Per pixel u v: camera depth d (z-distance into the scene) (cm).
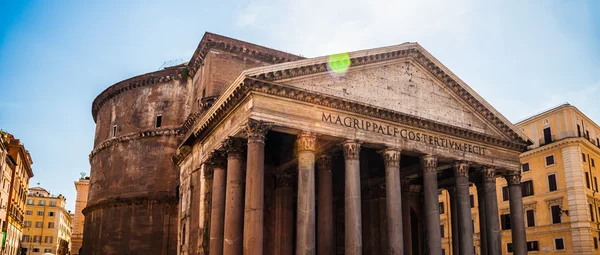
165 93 4500
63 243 13262
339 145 2872
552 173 4791
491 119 3444
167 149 4316
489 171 3378
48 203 12262
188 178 3669
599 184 4894
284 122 2556
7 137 6331
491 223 3284
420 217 4212
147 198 4219
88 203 5034
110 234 4341
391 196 2828
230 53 3797
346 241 2650
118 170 4497
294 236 3578
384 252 3719
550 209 4756
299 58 4025
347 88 2833
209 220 3152
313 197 2561
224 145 2777
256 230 2406
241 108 2645
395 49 3025
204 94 3791
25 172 8200
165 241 4091
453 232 3912
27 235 11825
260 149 2489
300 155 2603
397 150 2912
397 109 2995
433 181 3033
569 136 4706
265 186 3506
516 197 3497
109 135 4794
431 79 3234
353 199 2673
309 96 2638
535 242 4847
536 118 5078
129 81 4662
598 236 4588
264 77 2539
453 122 3247
